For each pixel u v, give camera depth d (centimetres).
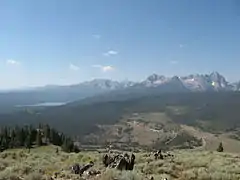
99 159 2972
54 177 1961
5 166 2438
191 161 2828
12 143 11212
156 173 2231
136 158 3020
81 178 1894
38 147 10712
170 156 3419
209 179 2038
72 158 3341
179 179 2073
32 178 1795
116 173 1769
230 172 2269
